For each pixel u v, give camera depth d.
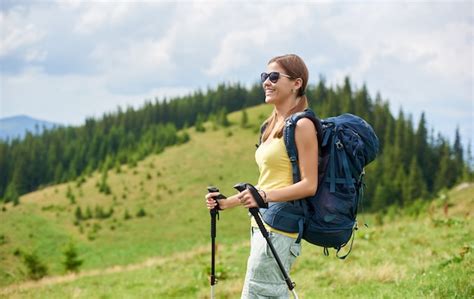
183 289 14.03
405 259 12.29
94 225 119.88
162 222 120.25
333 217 4.26
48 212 135.00
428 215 22.11
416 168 126.06
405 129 147.25
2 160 194.38
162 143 173.75
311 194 4.24
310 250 16.06
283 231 4.35
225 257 18.67
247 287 4.53
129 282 17.45
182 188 137.75
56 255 105.06
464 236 14.25
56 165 193.25
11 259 101.44
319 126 4.33
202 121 193.38
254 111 199.38
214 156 155.38
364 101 170.88
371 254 13.84
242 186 4.34
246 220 112.81
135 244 109.06
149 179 146.75
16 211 135.88
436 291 7.88
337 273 11.76
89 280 20.27
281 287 4.50
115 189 144.62
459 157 138.50
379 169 134.62
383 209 120.56
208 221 117.75
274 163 4.43
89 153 194.88
